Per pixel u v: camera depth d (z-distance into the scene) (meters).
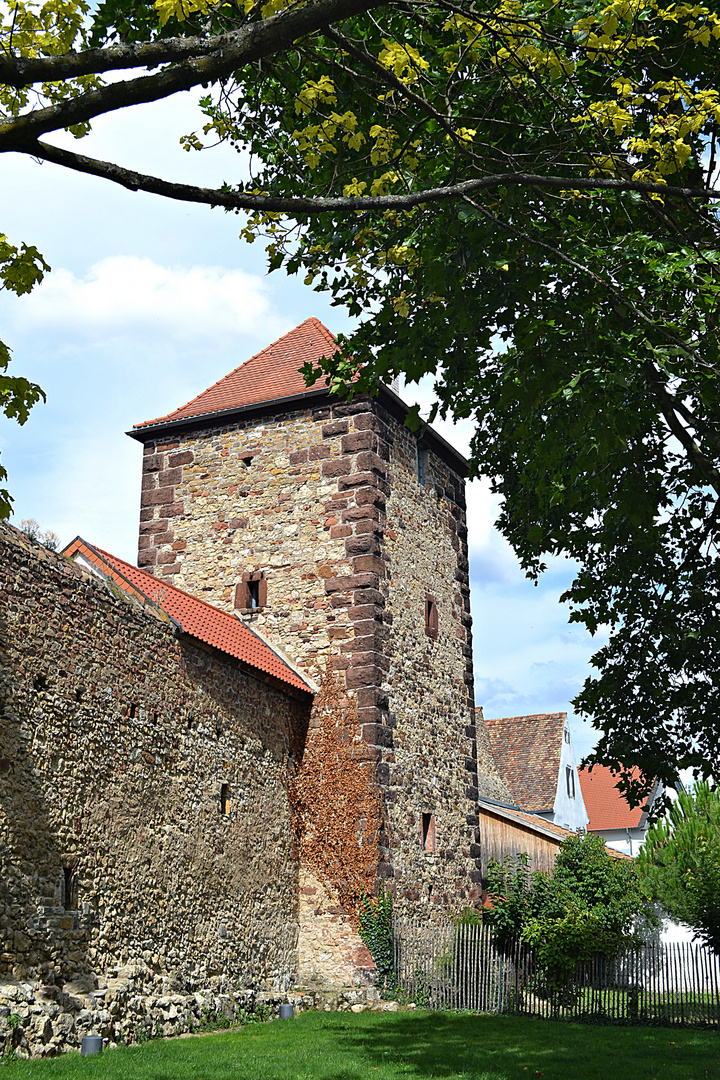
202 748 15.41
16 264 5.00
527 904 19.42
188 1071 10.87
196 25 6.02
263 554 19.80
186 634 15.27
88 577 13.52
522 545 14.29
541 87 6.82
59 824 12.20
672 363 8.02
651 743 13.29
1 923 11.12
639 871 26.73
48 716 12.30
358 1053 12.87
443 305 8.01
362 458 19.41
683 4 6.62
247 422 20.73
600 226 8.16
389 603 19.23
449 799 20.50
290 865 17.50
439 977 17.73
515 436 8.40
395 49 6.24
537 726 40.06
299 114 7.61
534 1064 12.62
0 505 5.16
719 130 8.36
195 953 14.55
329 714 18.28
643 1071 12.36
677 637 12.89
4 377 5.07
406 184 7.35
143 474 21.53
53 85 5.13
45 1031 11.09
